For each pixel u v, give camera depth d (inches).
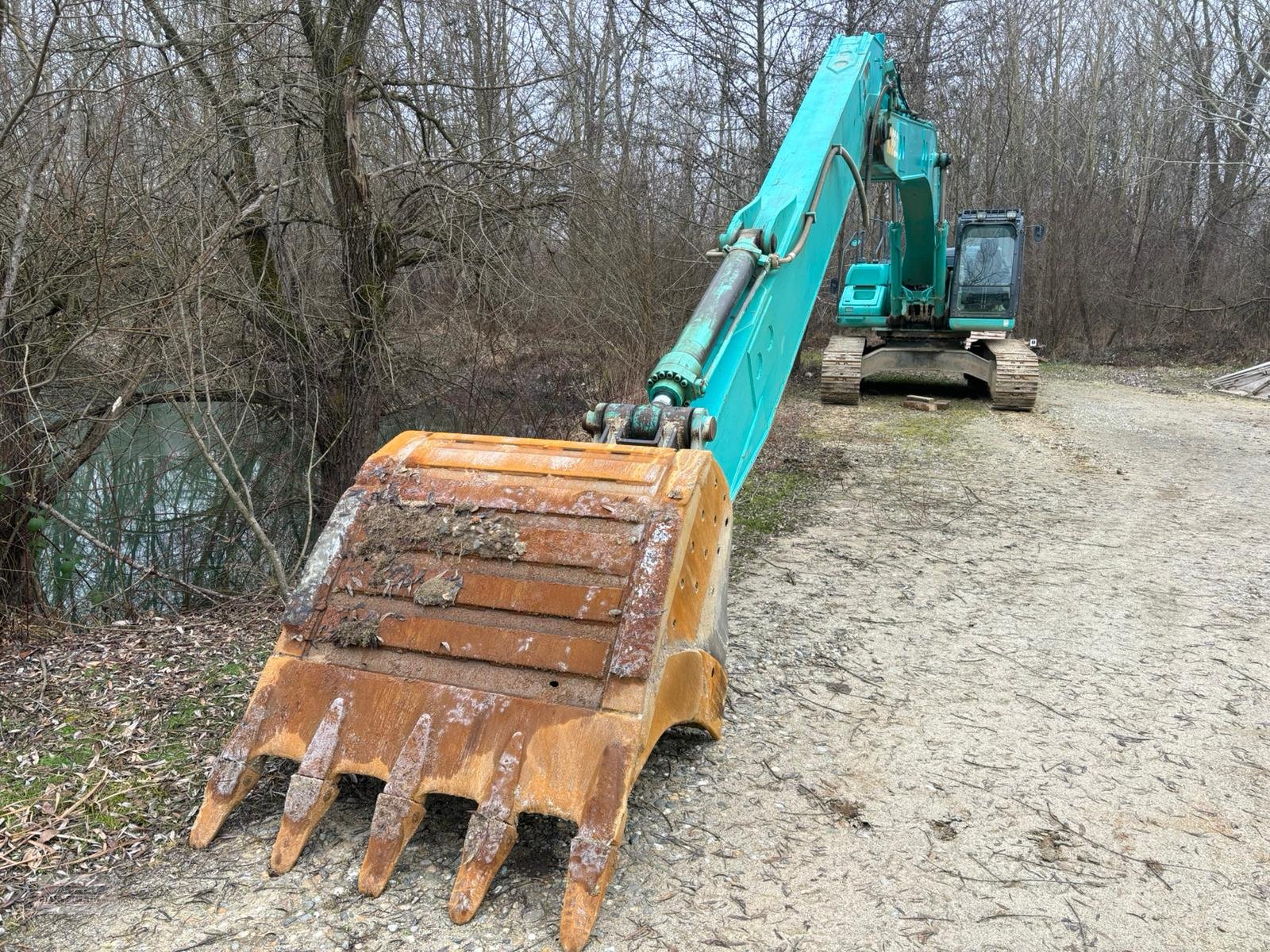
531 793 107.7
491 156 326.0
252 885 109.9
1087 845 124.6
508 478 133.0
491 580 121.9
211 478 346.6
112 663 176.4
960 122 1059.9
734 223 218.4
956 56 701.3
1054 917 110.0
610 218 378.3
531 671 114.9
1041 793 137.3
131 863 114.0
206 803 119.1
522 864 114.8
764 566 250.2
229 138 276.1
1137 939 106.8
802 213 230.4
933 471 377.4
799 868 117.8
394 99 322.0
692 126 599.8
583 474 131.0
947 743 152.0
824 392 575.2
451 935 102.3
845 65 284.8
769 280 213.0
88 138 223.6
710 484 136.2
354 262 308.7
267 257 298.0
